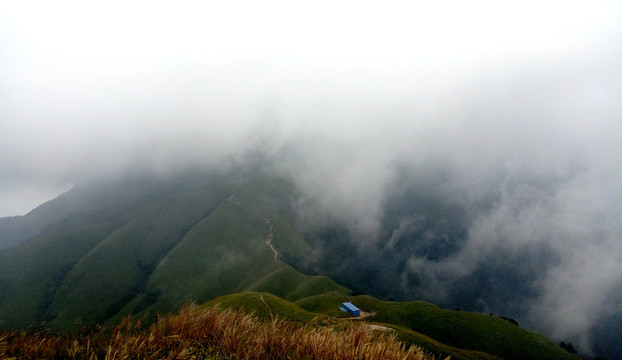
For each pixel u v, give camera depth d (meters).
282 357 4.29
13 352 4.70
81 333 4.79
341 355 4.22
